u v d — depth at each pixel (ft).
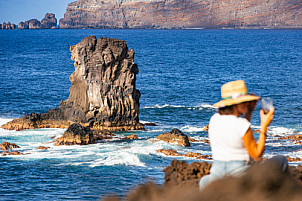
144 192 20.10
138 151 132.26
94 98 177.58
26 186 103.40
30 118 176.14
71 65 499.51
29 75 388.98
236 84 22.84
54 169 117.29
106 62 176.86
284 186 17.53
